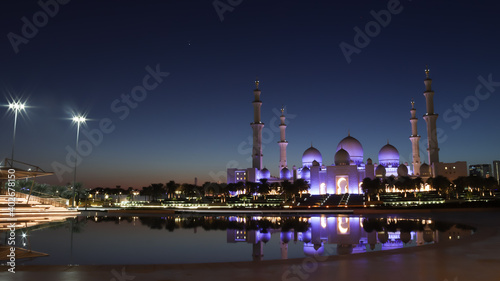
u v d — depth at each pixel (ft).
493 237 117.08
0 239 139.03
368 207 373.40
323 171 594.65
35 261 99.86
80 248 121.80
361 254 86.58
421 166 610.24
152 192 604.49
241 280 63.52
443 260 79.46
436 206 330.13
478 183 454.81
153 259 104.37
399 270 70.18
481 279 63.31
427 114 584.81
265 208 379.55
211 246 126.21
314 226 189.78
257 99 642.63
